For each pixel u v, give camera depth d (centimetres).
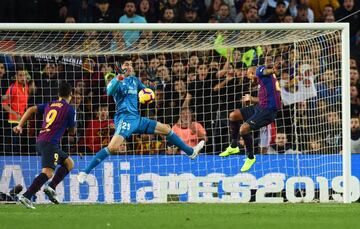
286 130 4488
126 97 3681
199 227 2439
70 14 5072
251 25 3959
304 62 4447
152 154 4331
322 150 4384
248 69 4338
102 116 4375
